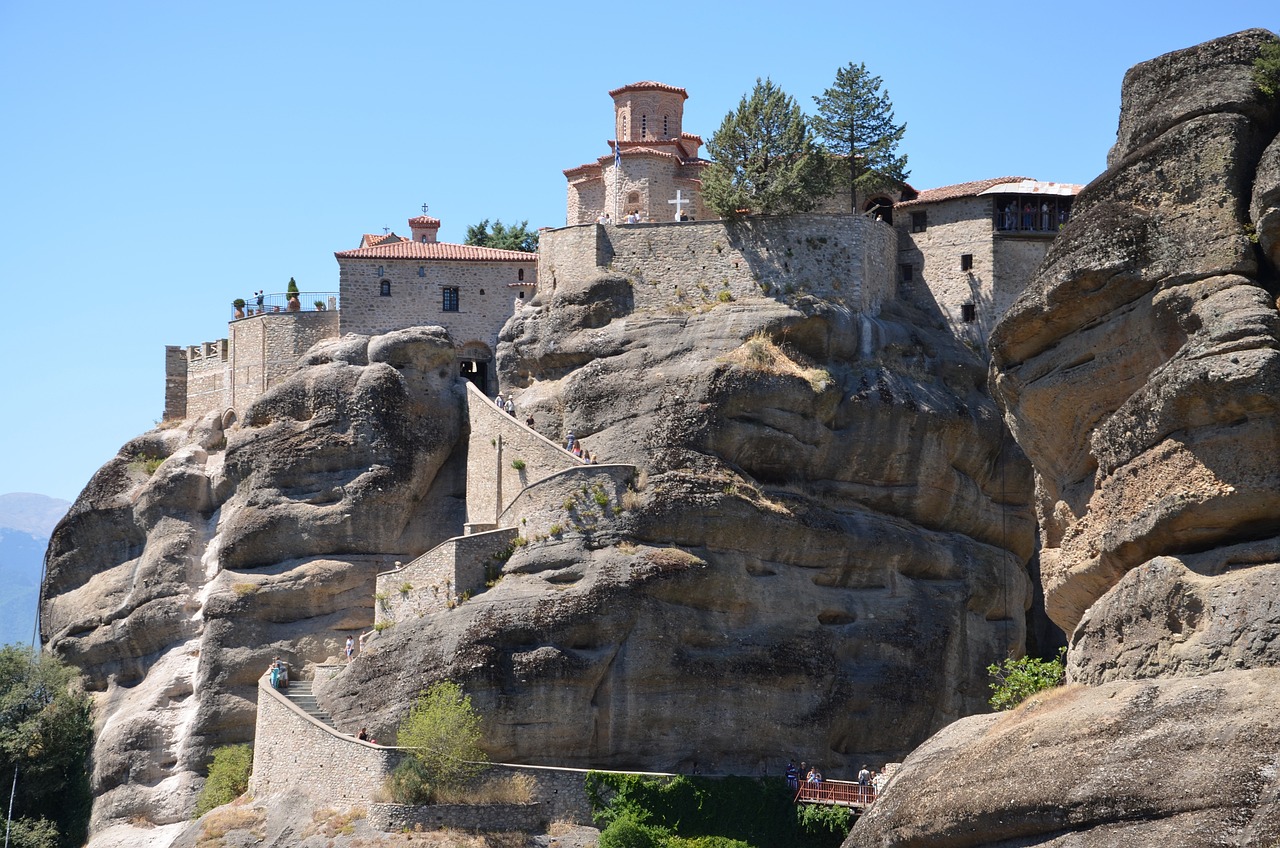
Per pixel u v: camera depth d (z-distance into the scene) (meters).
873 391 69.25
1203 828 31.70
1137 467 40.34
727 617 63.91
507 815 58.78
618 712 61.94
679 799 59.44
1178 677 35.62
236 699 70.25
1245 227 40.31
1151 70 45.06
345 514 71.94
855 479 68.94
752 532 64.81
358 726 63.72
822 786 60.06
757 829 59.59
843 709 64.12
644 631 62.47
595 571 63.06
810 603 65.38
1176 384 38.69
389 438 73.06
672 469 65.56
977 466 71.62
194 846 61.12
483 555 65.25
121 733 70.94
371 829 58.66
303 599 71.06
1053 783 34.66
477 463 72.06
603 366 70.31
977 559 70.06
